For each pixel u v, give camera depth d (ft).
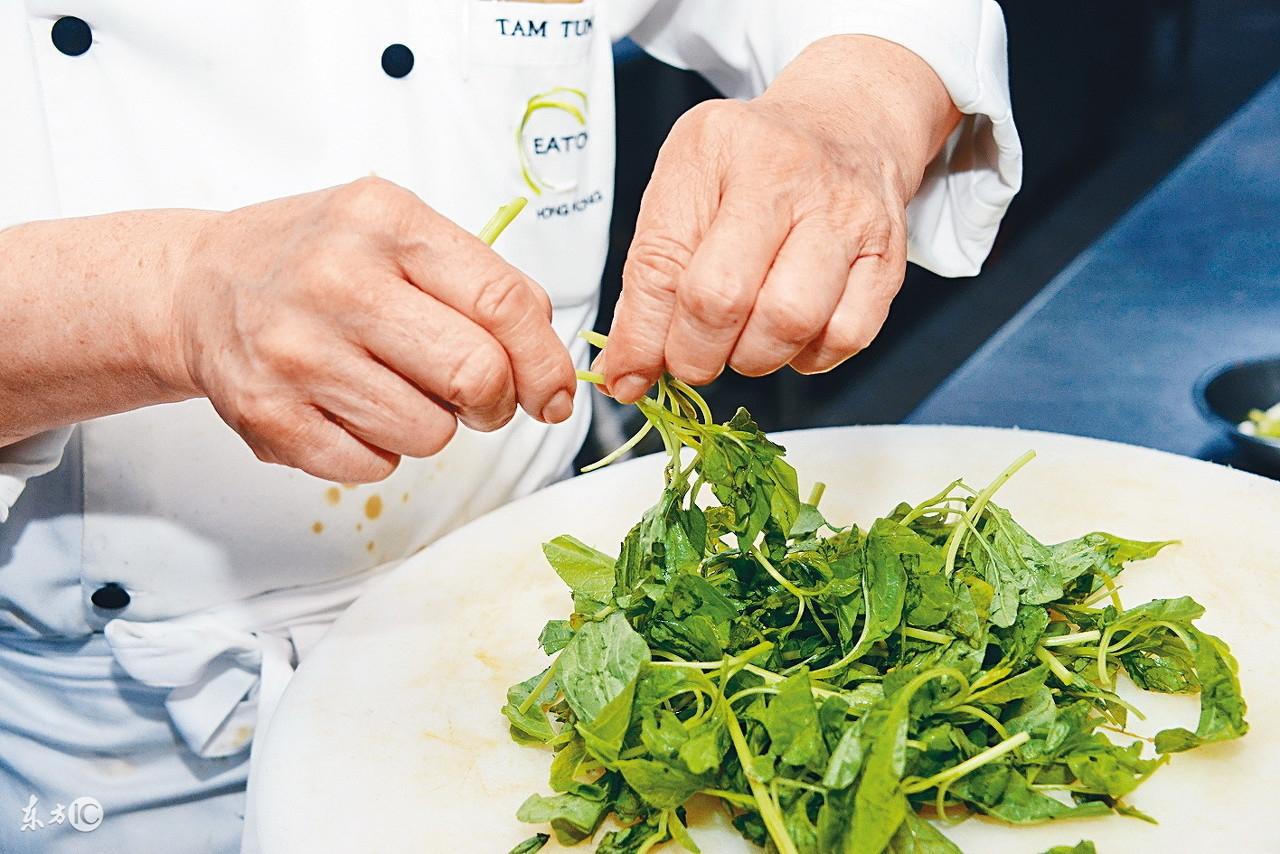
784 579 2.32
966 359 4.98
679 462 2.37
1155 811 2.12
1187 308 4.92
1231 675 2.15
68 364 2.28
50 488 2.96
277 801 2.29
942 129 3.01
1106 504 3.06
